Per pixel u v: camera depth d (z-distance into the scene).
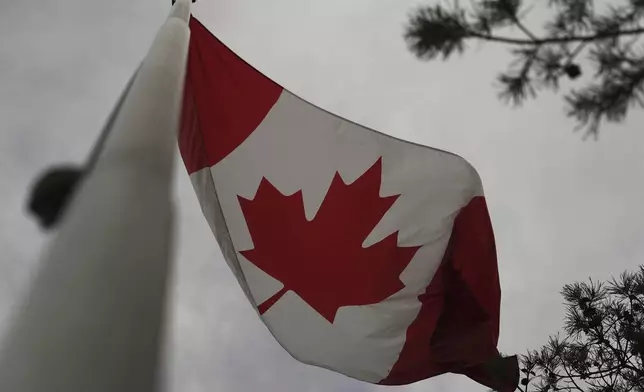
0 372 2.14
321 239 7.05
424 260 6.89
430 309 6.69
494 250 7.01
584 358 7.50
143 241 2.71
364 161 7.45
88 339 2.20
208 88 7.77
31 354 2.15
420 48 4.07
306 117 7.74
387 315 6.65
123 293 2.42
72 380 2.08
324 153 7.52
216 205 7.32
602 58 3.56
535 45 3.78
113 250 2.56
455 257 6.91
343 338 6.62
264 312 6.84
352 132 7.62
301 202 7.25
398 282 6.81
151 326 2.41
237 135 7.63
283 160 7.48
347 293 6.80
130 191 2.94
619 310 7.45
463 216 7.08
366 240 7.00
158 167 3.26
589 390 7.41
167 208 3.06
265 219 7.17
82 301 2.32
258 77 7.91
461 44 3.99
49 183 3.16
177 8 6.85
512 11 3.77
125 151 3.25
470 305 6.74
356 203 7.20
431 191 7.20
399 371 6.57
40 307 2.32
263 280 6.95
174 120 3.96
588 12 3.63
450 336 6.57
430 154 7.43
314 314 6.77
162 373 2.41
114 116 4.24
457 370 6.61
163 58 4.78
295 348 6.70
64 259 2.51
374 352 6.56
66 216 2.82
